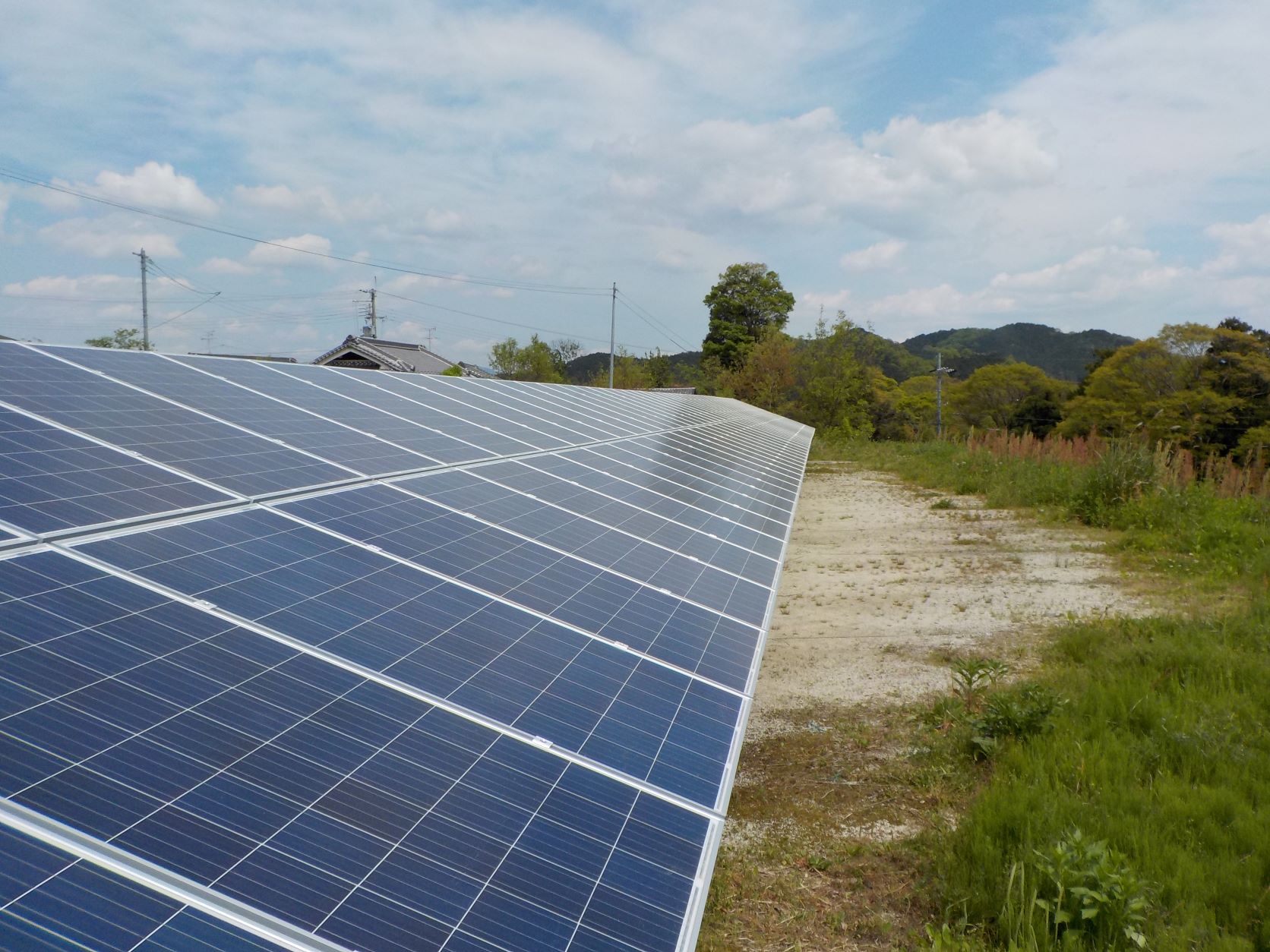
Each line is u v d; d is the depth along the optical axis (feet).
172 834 10.08
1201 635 38.65
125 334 195.21
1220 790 24.85
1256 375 182.09
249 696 13.01
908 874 22.89
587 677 17.58
